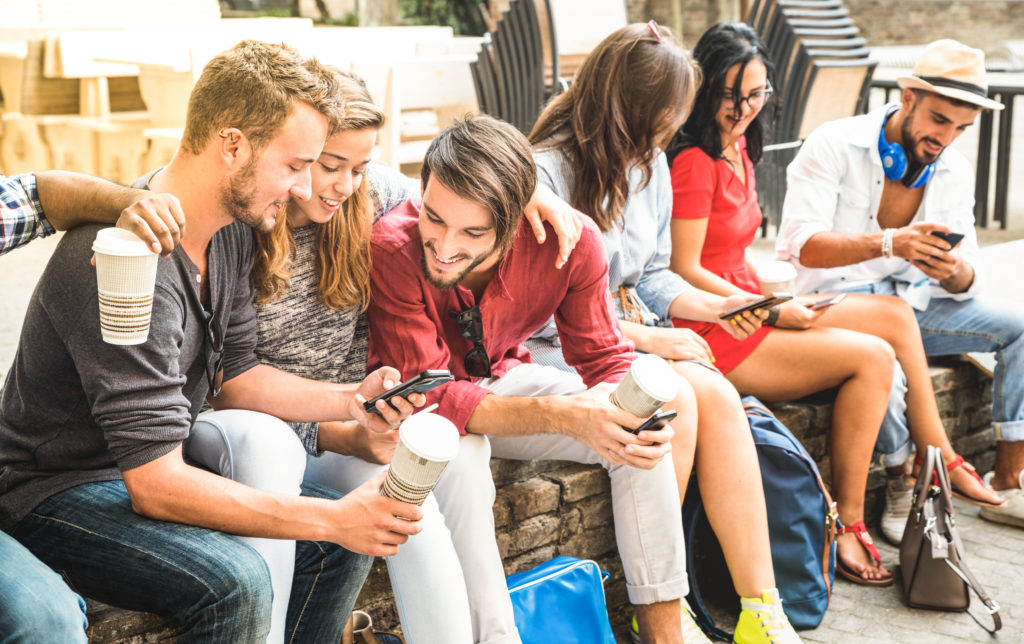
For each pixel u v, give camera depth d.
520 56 5.50
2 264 5.00
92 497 1.92
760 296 2.97
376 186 2.52
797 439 3.20
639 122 2.81
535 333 2.91
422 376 2.00
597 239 2.51
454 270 2.23
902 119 3.41
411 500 1.86
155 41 5.40
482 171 2.09
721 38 3.09
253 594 1.82
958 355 3.86
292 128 1.86
